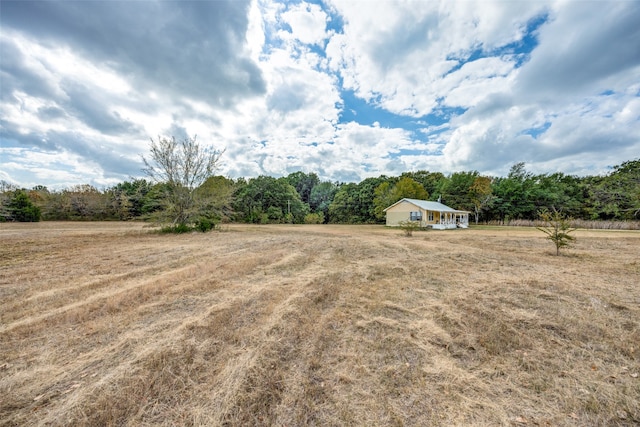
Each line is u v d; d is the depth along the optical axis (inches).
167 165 605.9
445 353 102.0
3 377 83.8
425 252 348.2
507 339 112.1
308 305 150.1
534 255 327.0
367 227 997.8
